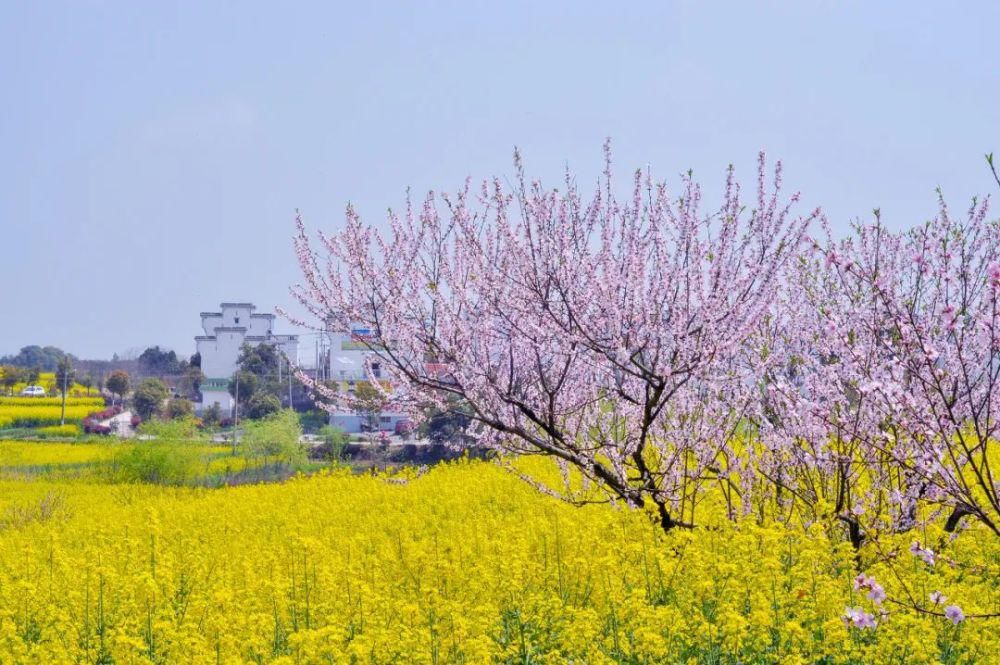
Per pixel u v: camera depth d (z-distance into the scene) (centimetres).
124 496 3191
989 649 823
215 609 993
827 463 1206
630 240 1189
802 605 897
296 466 4131
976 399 1064
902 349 924
